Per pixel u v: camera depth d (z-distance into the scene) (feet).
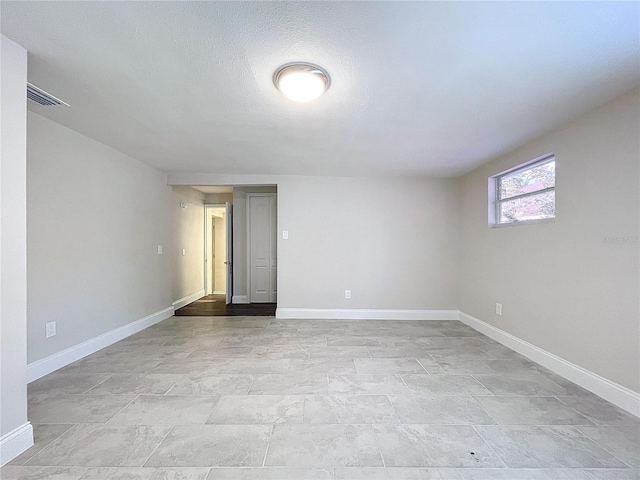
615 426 6.00
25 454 5.10
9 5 4.23
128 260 11.94
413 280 14.97
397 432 5.80
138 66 5.75
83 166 9.58
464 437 5.65
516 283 10.38
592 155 7.51
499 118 8.00
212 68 5.80
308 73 5.81
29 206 7.90
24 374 5.18
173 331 12.60
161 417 6.25
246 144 10.21
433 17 4.48
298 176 14.87
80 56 5.43
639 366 6.40
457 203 14.98
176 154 11.49
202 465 4.91
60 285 8.80
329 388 7.54
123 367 8.78
